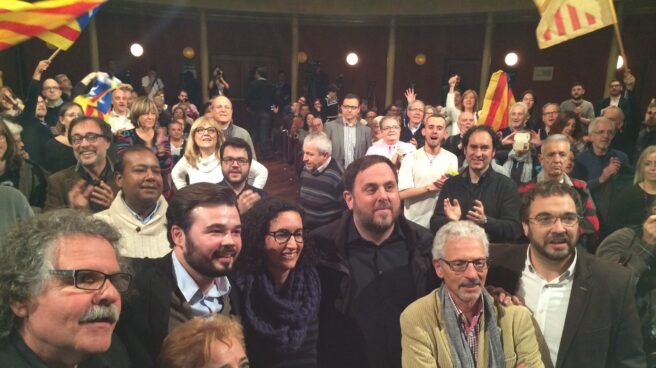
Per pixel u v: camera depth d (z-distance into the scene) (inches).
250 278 67.1
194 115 365.1
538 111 398.6
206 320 51.3
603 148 142.6
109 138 111.8
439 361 68.1
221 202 59.6
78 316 40.2
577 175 146.8
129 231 87.0
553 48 435.5
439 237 69.5
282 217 67.2
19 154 108.4
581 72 425.4
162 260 62.8
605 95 405.1
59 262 40.2
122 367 53.0
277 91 469.1
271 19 513.7
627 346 72.7
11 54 421.7
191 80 473.4
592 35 413.7
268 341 65.4
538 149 167.0
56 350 40.6
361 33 519.5
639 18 379.9
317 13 496.1
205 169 141.8
